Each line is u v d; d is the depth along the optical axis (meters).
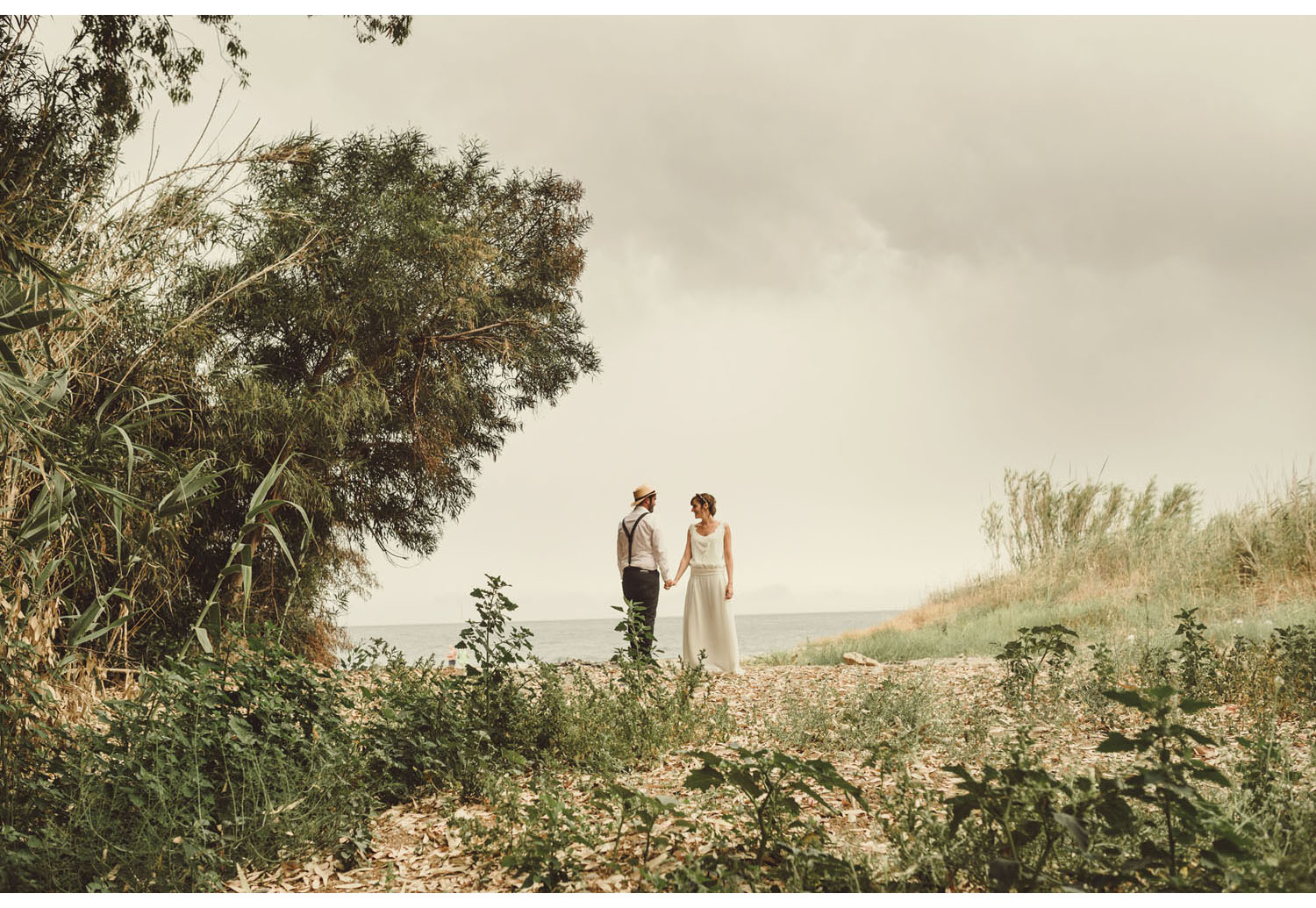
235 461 9.46
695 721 5.53
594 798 3.57
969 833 2.68
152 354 8.20
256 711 3.80
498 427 14.62
